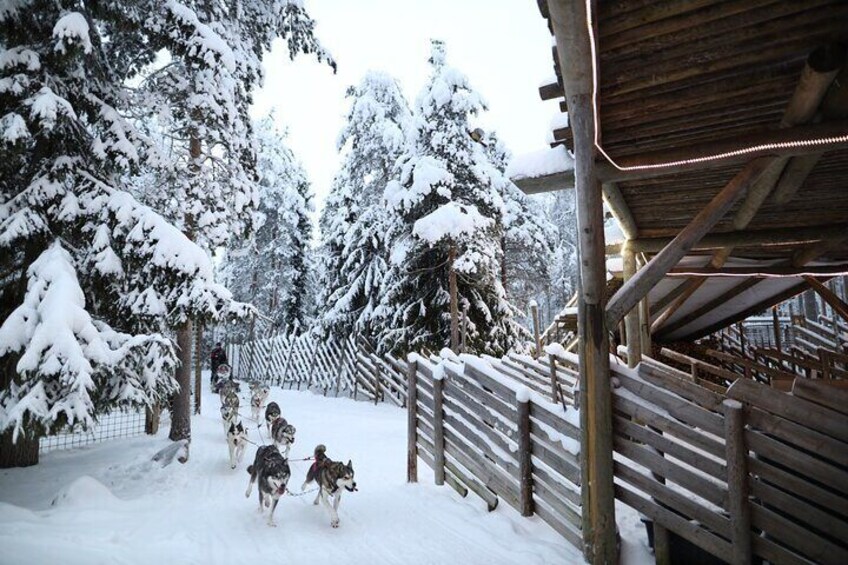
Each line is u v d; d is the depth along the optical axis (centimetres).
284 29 1225
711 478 446
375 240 1862
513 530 543
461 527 559
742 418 393
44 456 854
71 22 669
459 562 474
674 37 339
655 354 1165
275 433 934
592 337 465
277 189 2895
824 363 1128
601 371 463
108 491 645
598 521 455
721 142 427
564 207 3884
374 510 621
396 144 1950
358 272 1977
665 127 451
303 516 604
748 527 388
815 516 362
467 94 1581
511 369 946
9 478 723
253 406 1277
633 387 467
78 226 746
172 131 1059
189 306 811
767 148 411
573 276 3534
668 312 1073
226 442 1017
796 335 1705
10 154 666
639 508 461
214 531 548
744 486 390
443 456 701
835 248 783
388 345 1572
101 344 652
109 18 793
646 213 696
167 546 495
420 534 543
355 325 1853
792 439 374
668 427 438
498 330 1586
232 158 1124
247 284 3203
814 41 332
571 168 530
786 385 553
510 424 602
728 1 306
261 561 472
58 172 727
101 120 789
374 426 1191
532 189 583
